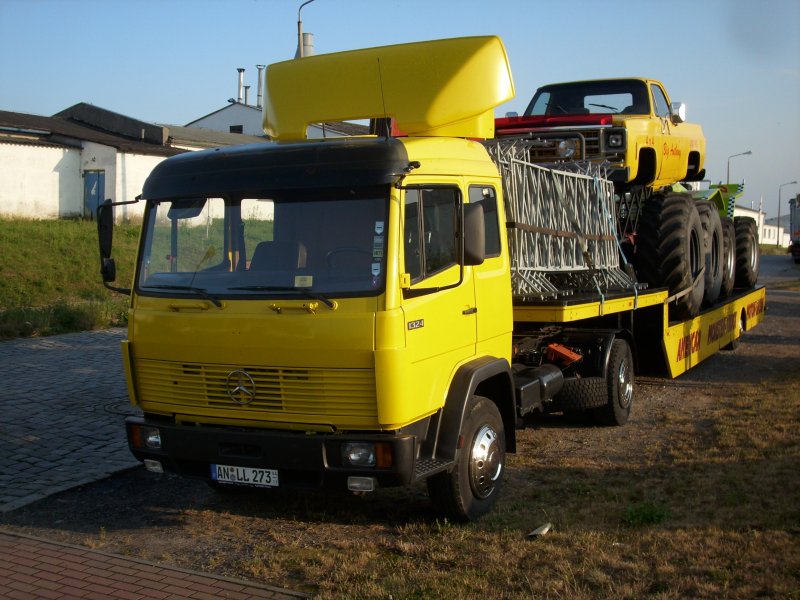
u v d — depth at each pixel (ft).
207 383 17.30
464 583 15.30
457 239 18.31
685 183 44.09
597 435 27.32
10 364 38.55
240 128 166.50
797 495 19.52
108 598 15.12
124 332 49.44
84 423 28.43
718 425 27.37
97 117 123.75
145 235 18.35
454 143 19.44
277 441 16.49
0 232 76.28
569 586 14.97
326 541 18.20
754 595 14.32
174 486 22.48
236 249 17.28
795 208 149.69
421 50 20.98
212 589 15.56
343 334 15.85
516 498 20.68
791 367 40.55
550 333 27.30
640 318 32.09
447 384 17.87
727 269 44.39
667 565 15.69
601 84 37.19
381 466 16.05
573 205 26.76
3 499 20.89
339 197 16.60
